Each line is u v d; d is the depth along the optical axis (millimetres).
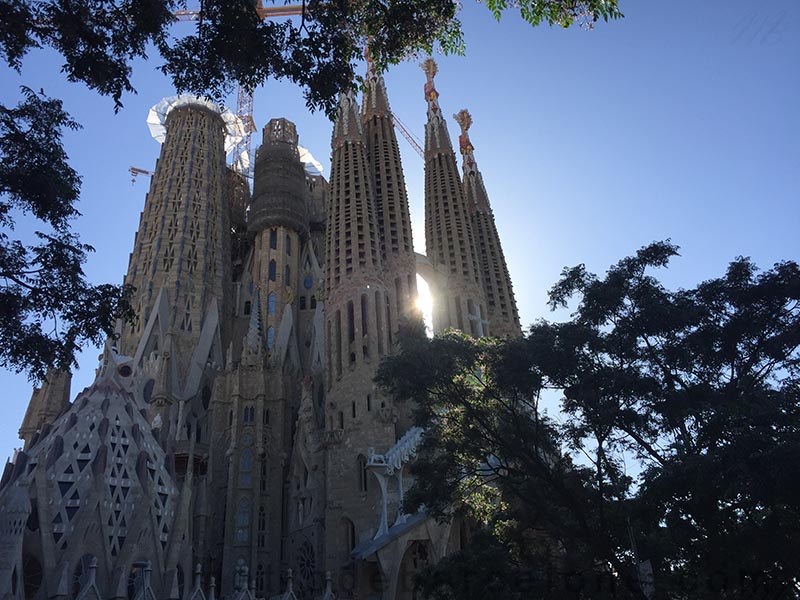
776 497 20531
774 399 24172
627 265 30031
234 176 128500
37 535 57906
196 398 88812
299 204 115625
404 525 56344
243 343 91625
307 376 83000
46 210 20609
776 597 22594
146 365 87812
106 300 22000
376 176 89562
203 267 101125
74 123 21297
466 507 34875
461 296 87125
